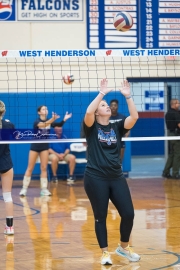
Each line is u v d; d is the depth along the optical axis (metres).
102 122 8.12
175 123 19.47
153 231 10.50
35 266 7.99
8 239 9.89
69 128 19.86
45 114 15.23
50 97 19.88
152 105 24.75
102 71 20.19
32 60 19.92
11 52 11.44
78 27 20.33
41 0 20.14
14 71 19.77
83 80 20.14
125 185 8.06
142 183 18.78
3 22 19.97
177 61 20.70
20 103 19.62
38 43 20.20
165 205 13.76
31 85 19.98
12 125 10.80
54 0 20.20
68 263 8.15
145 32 20.34
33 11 20.11
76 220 11.71
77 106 19.95
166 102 21.03
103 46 20.28
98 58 20.03
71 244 9.43
